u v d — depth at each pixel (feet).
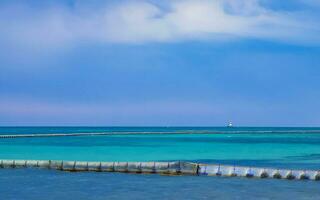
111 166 165.37
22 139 467.93
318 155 264.52
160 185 133.90
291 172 150.30
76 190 124.26
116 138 520.83
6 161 176.65
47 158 229.25
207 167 157.79
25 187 129.49
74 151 286.25
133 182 140.15
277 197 114.93
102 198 112.57
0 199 111.24
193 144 388.37
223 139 508.94
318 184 138.82
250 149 320.29
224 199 111.75
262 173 153.07
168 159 232.53
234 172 155.02
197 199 111.45
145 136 601.21
